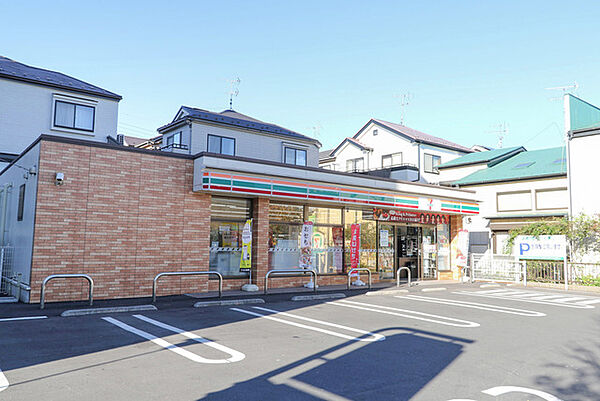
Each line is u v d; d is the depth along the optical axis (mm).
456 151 30156
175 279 12094
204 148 20156
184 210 12320
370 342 7137
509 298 13211
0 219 13781
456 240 18828
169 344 6742
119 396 4559
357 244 15234
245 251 12719
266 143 22266
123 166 11391
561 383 5273
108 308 9422
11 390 4668
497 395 4816
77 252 10609
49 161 10344
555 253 16875
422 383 5176
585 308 11422
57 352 6172
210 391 4758
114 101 19266
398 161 29234
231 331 7785
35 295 10070
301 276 14711
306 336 7496
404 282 16875
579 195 18391
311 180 13992
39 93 17547
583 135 18422
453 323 8914
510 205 22062
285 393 4750
